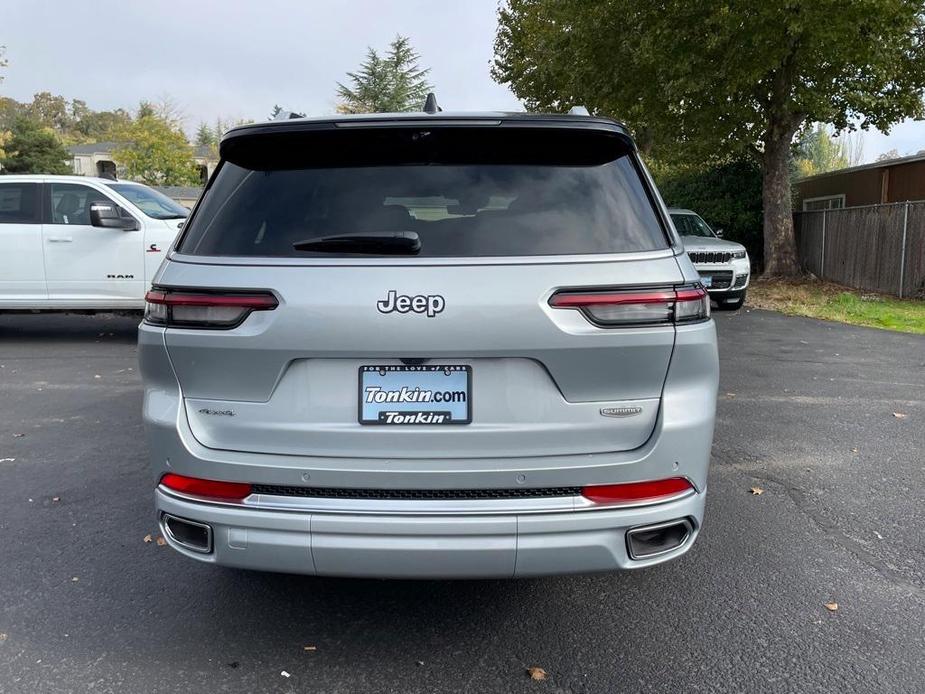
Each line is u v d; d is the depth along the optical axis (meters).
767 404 6.53
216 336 2.44
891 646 2.82
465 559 2.38
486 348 2.37
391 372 2.42
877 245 16.98
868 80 16.44
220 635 2.90
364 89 58.72
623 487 2.44
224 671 2.67
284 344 2.40
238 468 2.45
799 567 3.46
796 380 7.54
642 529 2.45
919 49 17.06
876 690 2.55
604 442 2.46
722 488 4.49
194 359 2.49
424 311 2.36
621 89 18.58
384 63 58.69
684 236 14.20
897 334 10.82
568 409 2.43
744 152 19.91
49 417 6.02
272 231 2.54
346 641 2.87
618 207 2.59
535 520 2.37
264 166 2.73
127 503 4.23
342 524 2.38
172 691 2.55
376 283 2.38
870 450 5.23
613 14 16.92
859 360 8.68
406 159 2.69
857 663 2.71
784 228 19.05
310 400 2.45
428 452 2.43
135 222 9.00
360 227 2.53
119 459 5.00
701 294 2.55
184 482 2.53
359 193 2.61
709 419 2.55
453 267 2.39
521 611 3.09
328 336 2.38
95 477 4.65
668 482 2.49
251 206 2.62
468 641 2.87
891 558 3.56
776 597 3.19
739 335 10.70
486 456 2.43
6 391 6.90
